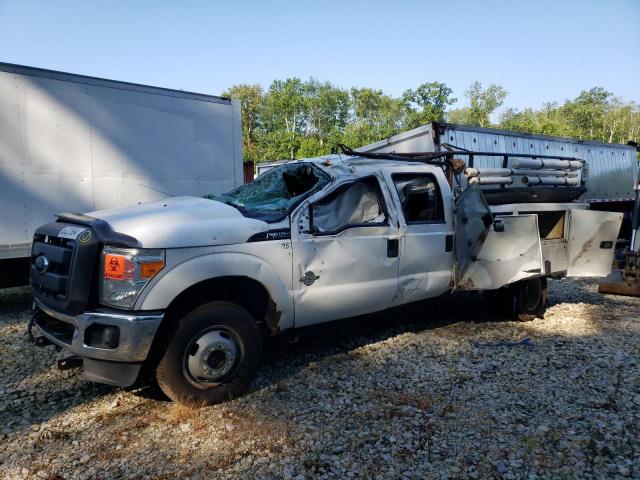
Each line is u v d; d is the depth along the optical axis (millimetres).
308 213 4230
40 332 3863
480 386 4062
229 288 4000
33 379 4281
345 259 4410
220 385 3740
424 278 5078
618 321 6164
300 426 3391
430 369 4449
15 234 6531
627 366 4477
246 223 3877
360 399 3822
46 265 3660
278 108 68125
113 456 3031
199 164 8461
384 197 4770
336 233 4355
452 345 5137
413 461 2967
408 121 58781
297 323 4219
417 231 4973
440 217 5270
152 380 3840
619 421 3430
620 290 7910
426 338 5391
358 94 69750
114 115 7367
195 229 3613
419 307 6805
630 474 2811
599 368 4449
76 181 7027
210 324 3660
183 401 3596
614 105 72750
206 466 2922
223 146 8844
